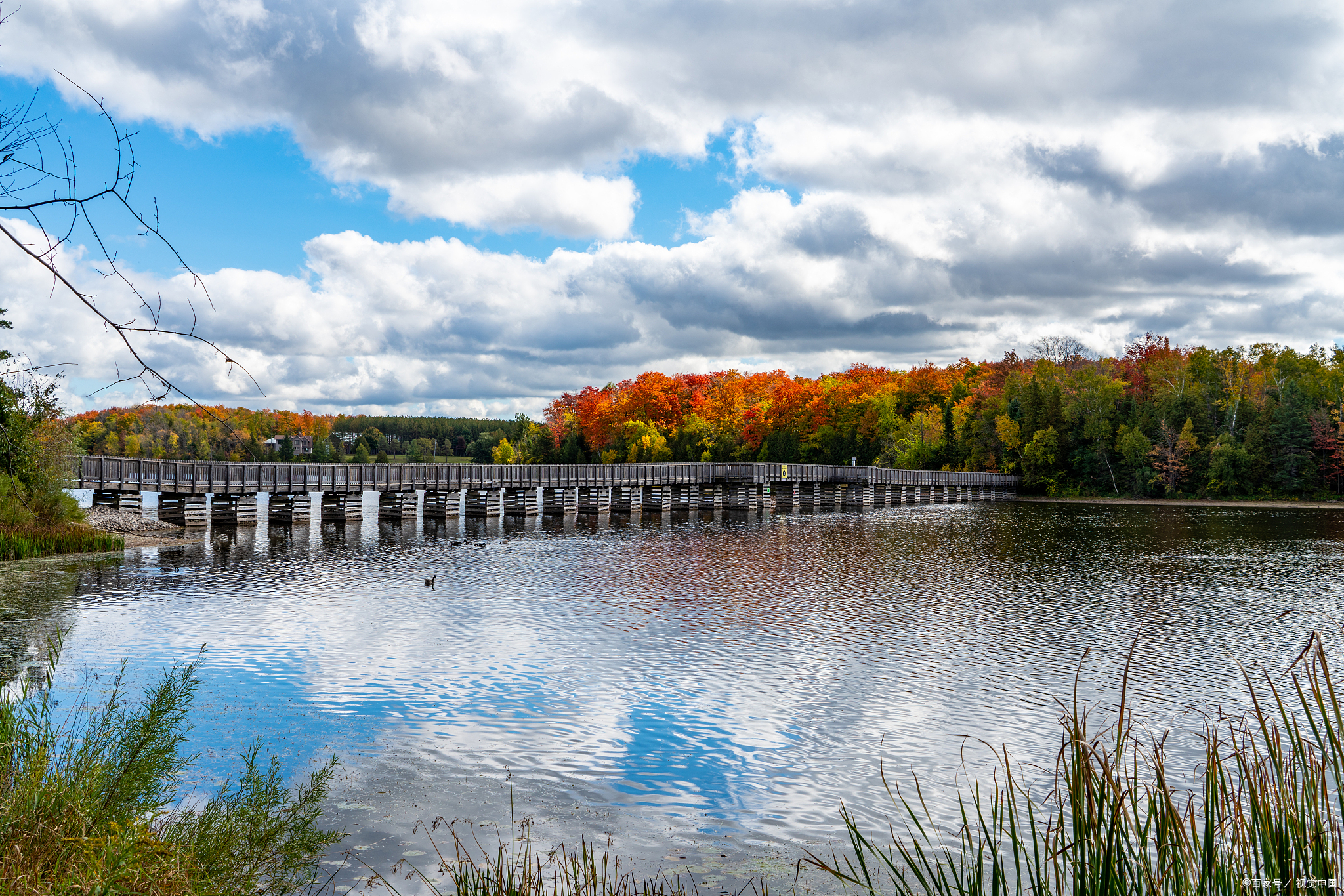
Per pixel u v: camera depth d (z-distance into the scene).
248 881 5.75
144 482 36.78
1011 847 7.95
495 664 15.03
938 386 98.31
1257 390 76.44
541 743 11.00
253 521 41.66
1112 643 17.11
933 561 30.45
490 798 9.19
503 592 22.97
